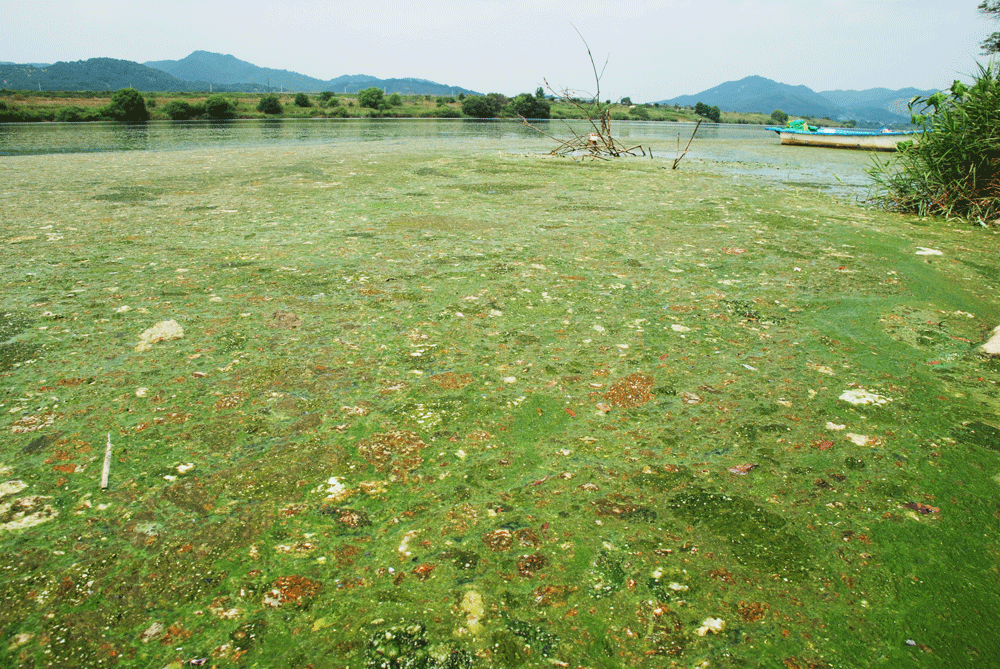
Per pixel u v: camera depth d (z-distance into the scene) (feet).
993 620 5.83
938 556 6.67
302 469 8.07
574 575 6.30
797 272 17.62
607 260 18.48
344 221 23.56
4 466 7.98
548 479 7.96
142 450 8.41
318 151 58.49
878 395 10.36
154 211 25.27
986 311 14.80
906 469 8.27
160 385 10.27
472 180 36.94
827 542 6.86
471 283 15.93
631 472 8.12
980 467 8.32
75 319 13.05
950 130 28.32
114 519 7.04
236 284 15.61
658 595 6.06
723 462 8.40
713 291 15.76
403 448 8.59
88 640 5.44
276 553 6.57
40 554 6.44
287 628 5.60
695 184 38.17
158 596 5.96
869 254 19.97
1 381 10.27
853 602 6.03
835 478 8.05
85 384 10.23
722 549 6.72
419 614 5.76
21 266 16.93
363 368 11.05
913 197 29.48
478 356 11.66
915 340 12.84
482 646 5.40
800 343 12.59
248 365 11.05
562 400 10.06
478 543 6.75
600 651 5.40
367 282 15.89
